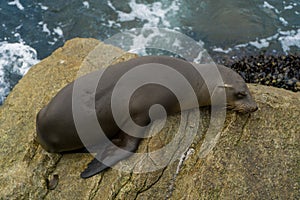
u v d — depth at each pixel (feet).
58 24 39.37
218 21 39.86
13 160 22.08
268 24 40.04
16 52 37.17
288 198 19.97
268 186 20.18
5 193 20.83
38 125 21.21
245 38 38.65
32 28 39.06
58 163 21.70
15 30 38.83
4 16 39.91
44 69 26.63
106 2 40.96
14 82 35.29
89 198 20.40
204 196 19.80
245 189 20.03
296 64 36.14
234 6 41.19
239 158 20.84
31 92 25.25
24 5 40.86
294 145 21.38
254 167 20.63
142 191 20.25
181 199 19.92
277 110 22.41
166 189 20.30
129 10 40.29
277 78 34.86
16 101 24.93
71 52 27.89
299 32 39.52
